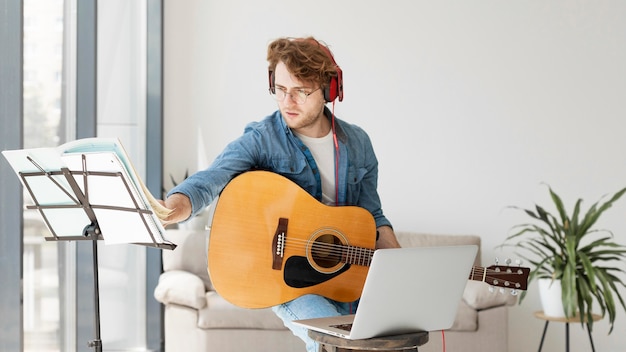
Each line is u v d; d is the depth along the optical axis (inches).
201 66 238.7
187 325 194.4
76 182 93.9
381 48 237.3
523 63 234.5
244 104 239.0
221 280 111.7
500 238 235.0
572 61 233.3
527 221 233.9
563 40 233.6
